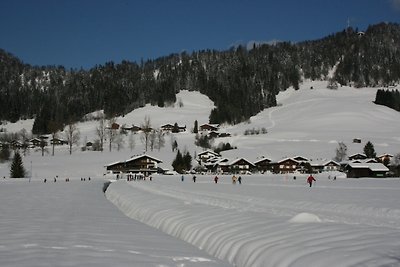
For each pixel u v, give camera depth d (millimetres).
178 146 159500
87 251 12500
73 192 48812
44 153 143125
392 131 187000
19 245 13141
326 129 194375
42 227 17844
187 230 17625
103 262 11109
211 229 16562
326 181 77375
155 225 21391
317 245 11844
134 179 91688
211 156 138000
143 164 117062
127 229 18469
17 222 19578
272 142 168375
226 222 17719
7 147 137875
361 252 10602
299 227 14969
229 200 32688
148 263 11391
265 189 50781
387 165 112062
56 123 196125
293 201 31391
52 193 46188
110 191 49562
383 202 30812
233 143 169875
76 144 164125
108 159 129375
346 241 12094
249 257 12219
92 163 123312
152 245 14414
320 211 24500
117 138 165625
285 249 11781
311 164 122688
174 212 22594
